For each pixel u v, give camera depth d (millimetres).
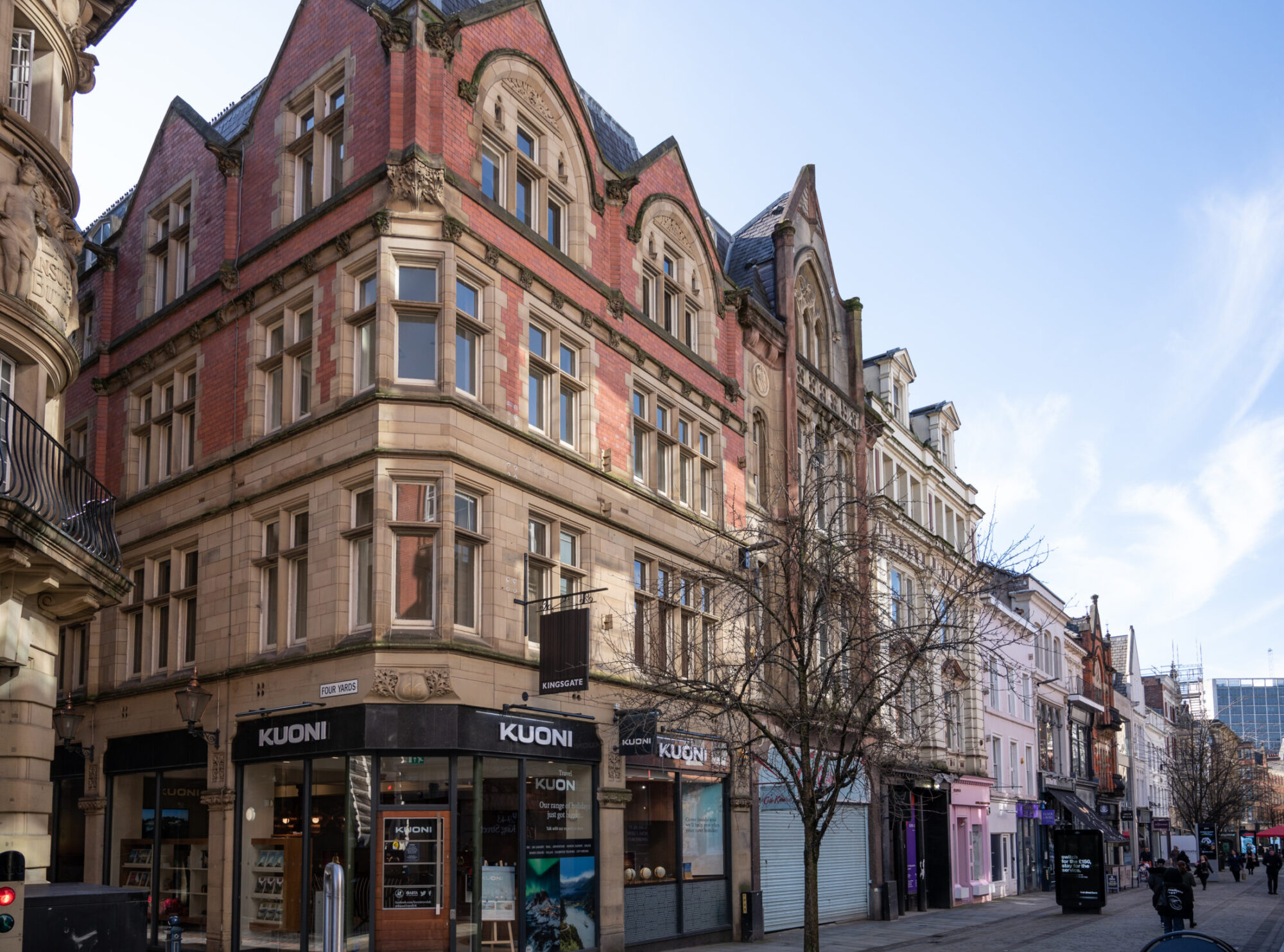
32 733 13938
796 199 30891
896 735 22812
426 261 17656
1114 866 51656
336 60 19250
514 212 19656
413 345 17516
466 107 18531
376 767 16234
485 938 16812
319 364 18297
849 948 22500
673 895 21500
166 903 19484
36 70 15242
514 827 17609
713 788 23422
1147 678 94250
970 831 39531
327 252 18422
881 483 35312
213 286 20906
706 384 25188
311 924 16578
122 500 22547
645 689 19594
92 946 11055
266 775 18000
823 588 18547
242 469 19484
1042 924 29812
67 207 15633
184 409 21562
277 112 20406
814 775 17469
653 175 24172
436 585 16781
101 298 24219
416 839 16250
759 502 27281
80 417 24094
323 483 17703
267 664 17938
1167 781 90312
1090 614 65688
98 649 22297
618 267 22125
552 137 20922
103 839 21219
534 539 19078
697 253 25609
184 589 20484
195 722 18047
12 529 12094
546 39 20938
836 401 31984
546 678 17422
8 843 13328
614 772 19828
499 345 18469
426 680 16281
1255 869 86188
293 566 18453
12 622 13469
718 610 23734
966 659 27938
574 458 19891
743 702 20141
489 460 17859
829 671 17953
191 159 22594
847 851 29484
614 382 21594
